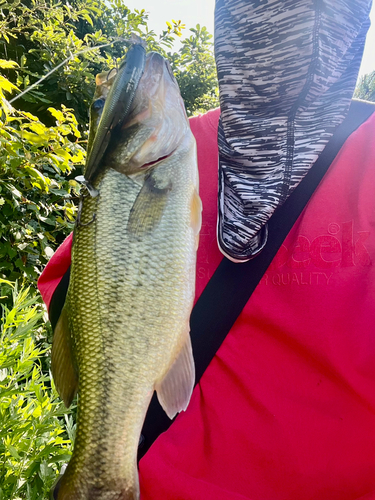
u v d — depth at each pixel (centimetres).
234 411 32
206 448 33
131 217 31
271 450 31
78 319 31
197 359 33
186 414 34
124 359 30
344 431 30
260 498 31
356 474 30
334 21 33
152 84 33
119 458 29
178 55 148
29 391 52
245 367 33
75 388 32
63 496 29
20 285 79
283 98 34
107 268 31
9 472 45
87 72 107
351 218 31
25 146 80
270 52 35
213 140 40
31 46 112
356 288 30
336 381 31
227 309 33
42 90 109
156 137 32
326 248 31
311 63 33
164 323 30
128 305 30
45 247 82
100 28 140
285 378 32
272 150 34
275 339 32
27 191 83
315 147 33
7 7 94
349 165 33
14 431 46
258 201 33
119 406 29
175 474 31
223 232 34
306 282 31
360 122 34
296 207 33
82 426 30
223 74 37
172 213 31
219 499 30
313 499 30
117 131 31
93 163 31
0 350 51
